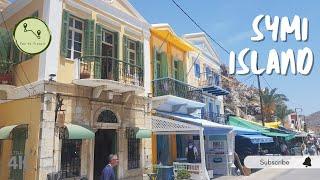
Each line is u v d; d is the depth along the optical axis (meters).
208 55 25.41
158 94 17.09
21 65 12.67
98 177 13.69
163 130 15.80
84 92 12.49
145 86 16.17
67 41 12.23
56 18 11.97
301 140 46.22
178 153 19.30
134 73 14.80
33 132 11.13
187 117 19.03
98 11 13.87
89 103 12.63
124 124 14.15
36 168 10.62
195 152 17.73
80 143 12.14
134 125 14.80
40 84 11.20
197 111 21.48
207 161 20.23
